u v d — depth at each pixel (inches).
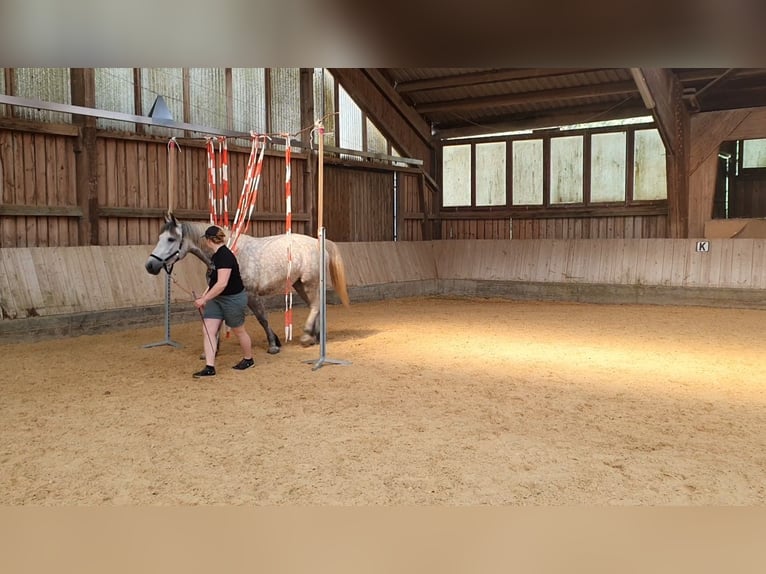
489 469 140.3
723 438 163.6
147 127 418.6
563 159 607.8
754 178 660.1
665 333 362.6
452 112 634.2
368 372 246.8
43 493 126.7
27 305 328.8
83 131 379.2
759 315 453.7
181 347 306.7
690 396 209.3
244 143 479.8
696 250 523.2
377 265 569.0
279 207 513.0
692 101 527.5
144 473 138.3
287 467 141.8
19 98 323.0
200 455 150.0
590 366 261.3
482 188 647.8
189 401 200.8
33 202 363.3
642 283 536.7
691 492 127.2
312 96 531.8
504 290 591.2
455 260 625.9
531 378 236.8
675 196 543.5
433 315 455.8
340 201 568.1
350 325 396.5
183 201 441.4
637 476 136.2
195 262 422.0
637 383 229.0
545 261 583.5
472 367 257.8
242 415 184.4
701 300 511.8
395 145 623.5
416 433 166.9
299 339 332.2
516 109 614.9
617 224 590.6
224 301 239.5
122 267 382.6
